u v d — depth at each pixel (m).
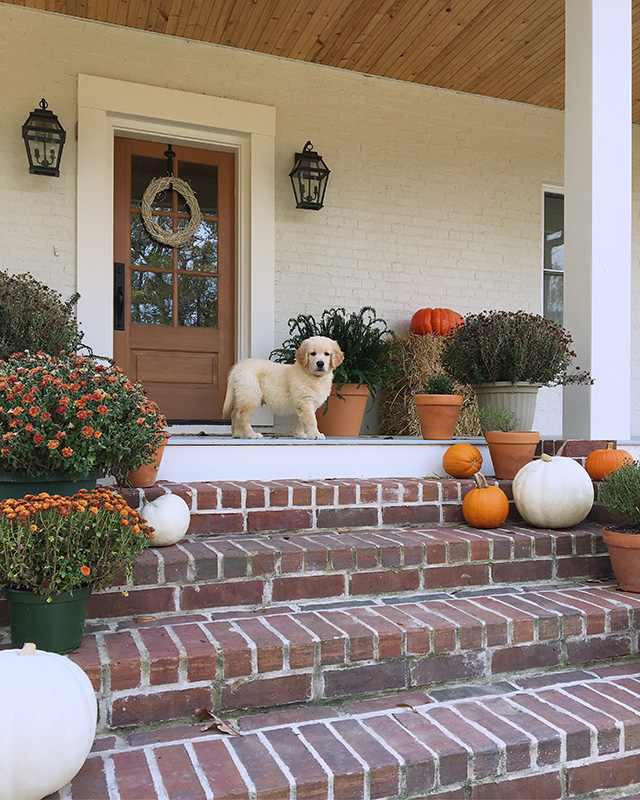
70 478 2.20
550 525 3.00
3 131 4.55
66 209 4.69
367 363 4.86
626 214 3.79
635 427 6.39
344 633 2.04
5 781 1.39
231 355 5.30
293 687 1.96
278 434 5.17
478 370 3.88
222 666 1.89
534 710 1.94
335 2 4.47
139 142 5.07
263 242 5.19
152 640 1.97
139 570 2.26
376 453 3.46
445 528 3.06
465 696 2.05
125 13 4.65
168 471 3.13
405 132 5.64
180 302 5.18
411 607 2.36
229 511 2.83
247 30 4.86
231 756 1.67
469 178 5.85
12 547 1.78
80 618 1.91
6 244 4.55
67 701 1.47
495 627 2.19
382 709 1.95
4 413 2.10
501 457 3.44
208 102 5.01
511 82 5.62
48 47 4.64
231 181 5.31
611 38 3.77
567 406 3.85
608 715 1.91
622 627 2.38
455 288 5.80
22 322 3.65
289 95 5.28
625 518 3.04
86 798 1.48
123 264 4.99
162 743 1.73
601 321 3.73
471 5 4.50
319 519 2.94
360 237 5.50
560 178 6.15
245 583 2.36
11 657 1.51
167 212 5.12
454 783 1.68
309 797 1.55
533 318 3.81
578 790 1.80
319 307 5.38
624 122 3.79
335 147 5.42
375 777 1.61
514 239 6.00
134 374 5.02
